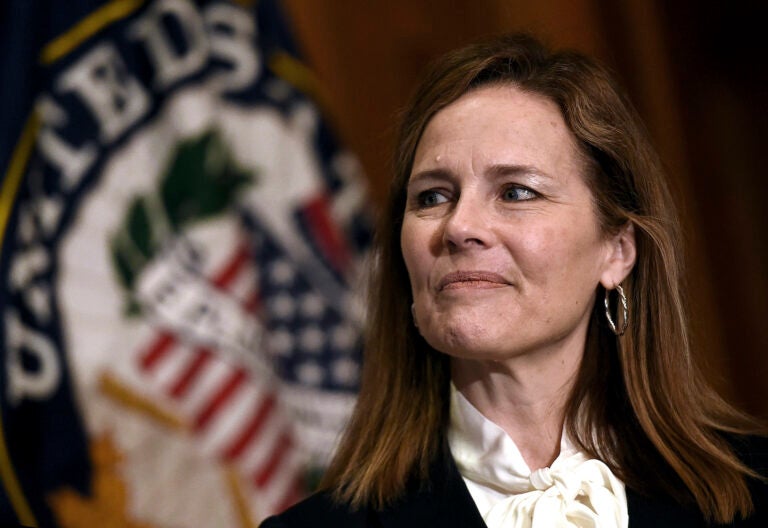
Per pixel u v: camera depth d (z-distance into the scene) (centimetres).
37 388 983
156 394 1020
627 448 593
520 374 575
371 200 1145
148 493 1005
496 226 550
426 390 611
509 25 1177
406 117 614
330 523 576
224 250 1066
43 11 1047
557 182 566
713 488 570
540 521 540
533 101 581
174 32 1084
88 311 1008
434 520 563
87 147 1031
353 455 605
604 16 1268
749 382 1305
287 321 1080
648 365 600
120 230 1030
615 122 592
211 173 1073
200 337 1041
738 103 1324
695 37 1320
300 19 1203
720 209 1315
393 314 621
